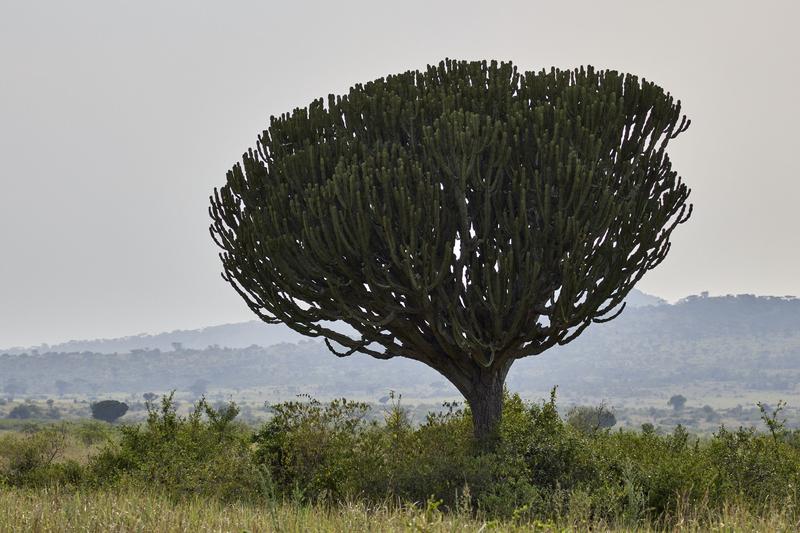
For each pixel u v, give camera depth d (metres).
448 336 39.34
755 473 35.28
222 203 42.53
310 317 40.31
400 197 34.69
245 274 41.38
